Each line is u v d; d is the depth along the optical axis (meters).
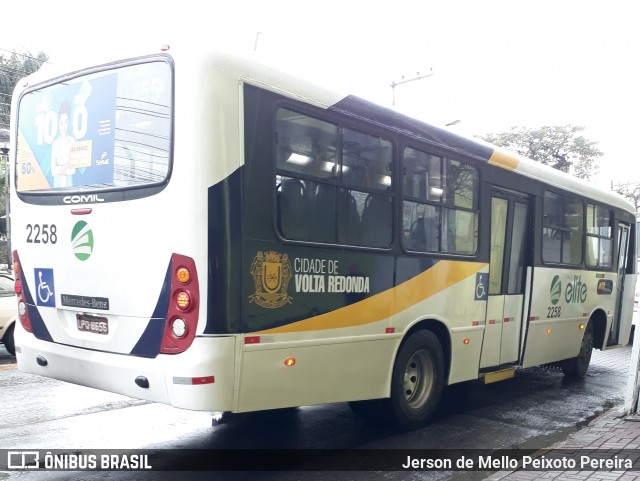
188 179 4.25
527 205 7.90
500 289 7.41
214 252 4.23
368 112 5.46
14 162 5.61
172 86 4.39
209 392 4.19
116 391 4.61
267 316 4.52
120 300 4.58
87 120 4.96
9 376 8.47
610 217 10.04
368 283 5.41
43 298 5.20
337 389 5.15
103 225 4.71
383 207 5.62
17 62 24.52
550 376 9.70
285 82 4.73
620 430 6.16
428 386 6.32
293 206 4.77
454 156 6.56
